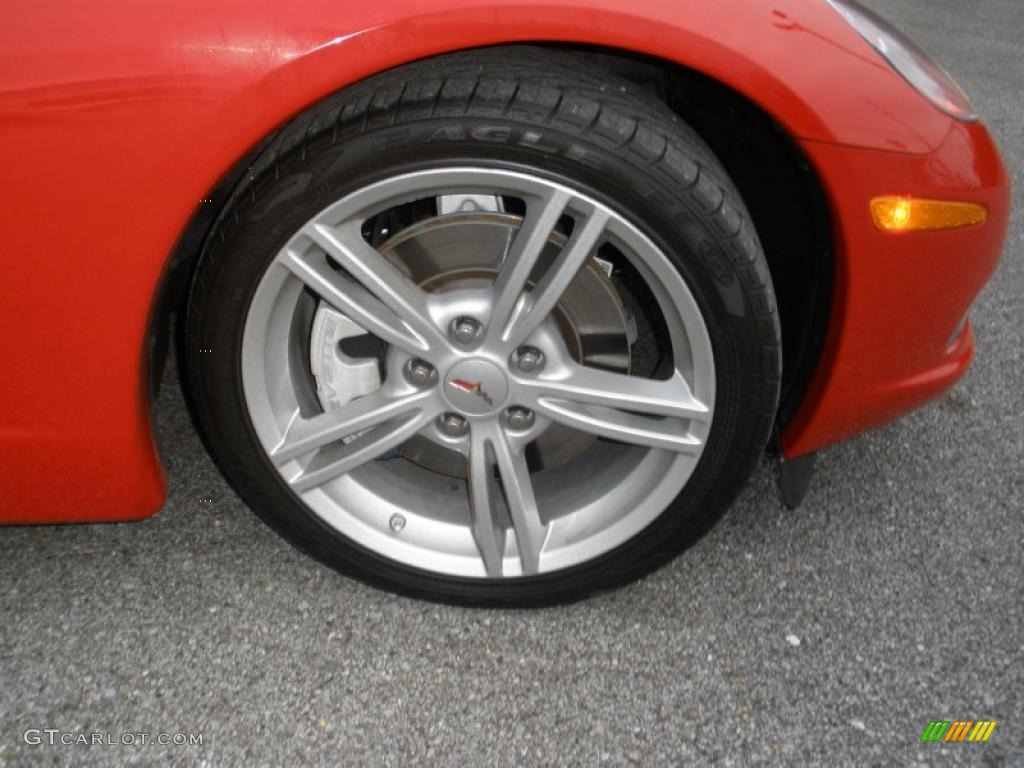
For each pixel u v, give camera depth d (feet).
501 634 6.23
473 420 5.71
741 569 6.79
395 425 5.80
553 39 4.60
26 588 6.38
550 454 6.38
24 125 4.52
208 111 4.54
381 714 5.69
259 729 5.57
